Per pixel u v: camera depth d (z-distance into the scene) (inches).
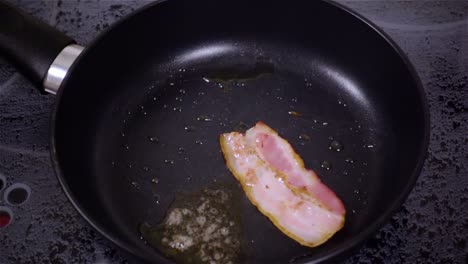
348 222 15.8
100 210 16.1
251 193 16.3
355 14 17.5
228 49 20.2
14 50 16.7
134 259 13.1
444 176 16.8
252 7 18.8
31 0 21.5
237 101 18.8
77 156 16.7
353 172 16.9
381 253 15.4
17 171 17.2
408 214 16.0
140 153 17.4
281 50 20.0
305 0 18.0
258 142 17.3
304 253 15.1
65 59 16.7
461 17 20.9
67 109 16.2
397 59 16.9
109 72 18.3
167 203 16.2
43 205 16.4
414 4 21.4
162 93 19.1
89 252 15.5
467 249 15.3
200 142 17.6
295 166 16.8
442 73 19.3
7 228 16.0
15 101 18.9
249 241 15.3
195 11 18.7
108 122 18.2
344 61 19.1
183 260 14.9
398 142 17.0
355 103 18.7
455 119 18.1
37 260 15.4
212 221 15.7
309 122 18.1
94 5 21.5
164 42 19.5
